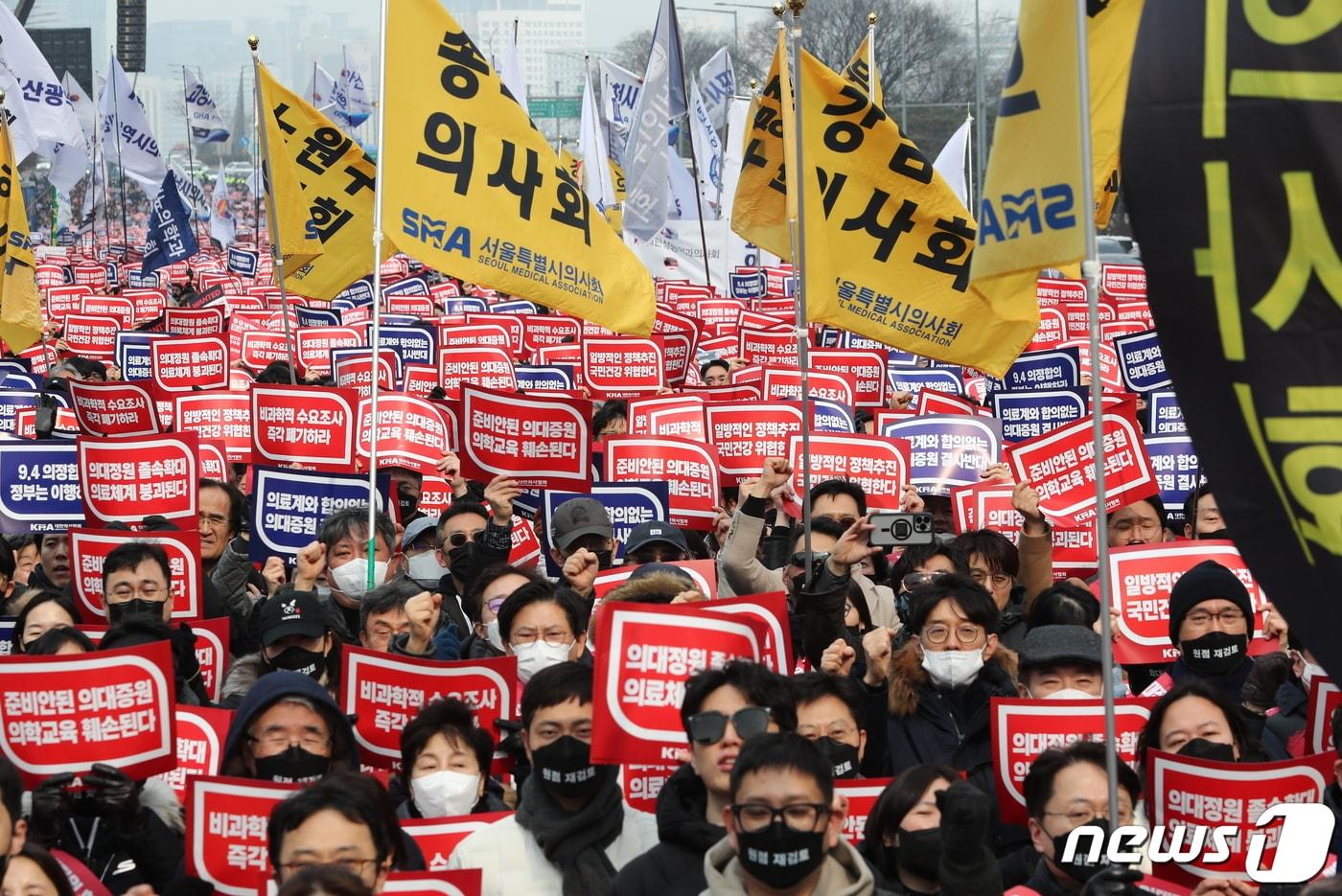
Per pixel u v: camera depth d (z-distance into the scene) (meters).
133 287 44.19
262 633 7.99
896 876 6.08
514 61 36.91
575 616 7.86
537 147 11.72
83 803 6.39
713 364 21.05
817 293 11.18
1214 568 8.74
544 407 12.17
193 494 11.55
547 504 12.20
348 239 18.97
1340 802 6.74
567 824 6.12
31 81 34.09
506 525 10.10
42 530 12.77
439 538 10.92
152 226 36.62
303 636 7.94
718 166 39.38
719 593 9.09
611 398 19.11
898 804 6.02
